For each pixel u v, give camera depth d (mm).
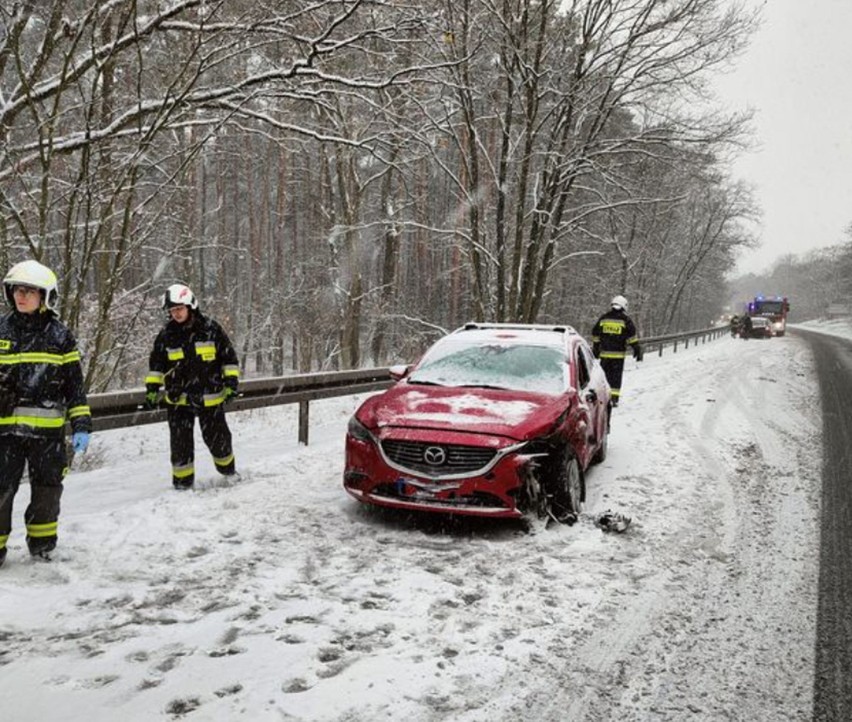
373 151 12844
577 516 5723
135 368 15680
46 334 4574
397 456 5418
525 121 17609
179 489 6480
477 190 17594
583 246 32500
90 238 9766
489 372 6695
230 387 6574
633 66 16719
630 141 17344
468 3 14891
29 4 7777
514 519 5793
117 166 9625
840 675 3531
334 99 16250
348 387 10102
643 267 45688
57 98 8055
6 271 8164
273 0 11070
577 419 6129
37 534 4602
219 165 35281
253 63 12586
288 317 29031
